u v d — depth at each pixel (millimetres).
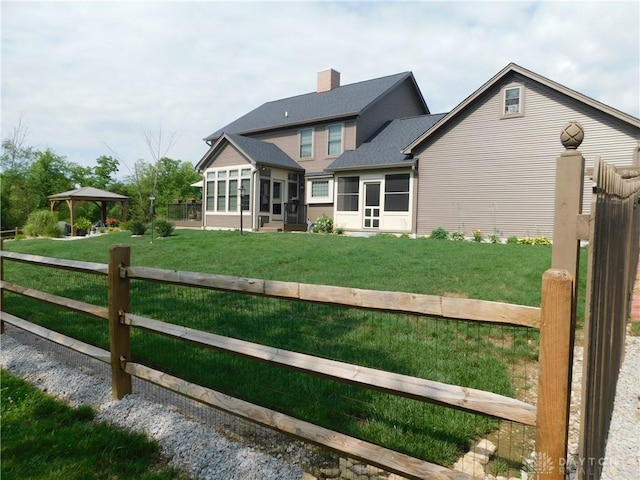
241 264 7941
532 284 5797
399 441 2273
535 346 3707
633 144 10633
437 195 14078
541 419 1393
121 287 3012
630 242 4113
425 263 7434
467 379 3025
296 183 18875
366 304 1889
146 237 13484
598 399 1780
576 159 1676
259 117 21594
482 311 1581
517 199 12523
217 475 2137
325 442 1969
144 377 2840
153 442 2449
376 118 18219
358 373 1859
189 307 4910
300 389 2850
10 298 5883
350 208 16469
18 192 31859
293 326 4184
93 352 3287
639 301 5246
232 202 17734
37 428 2623
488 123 12969
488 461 2143
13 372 3592
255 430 2516
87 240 14148
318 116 18172
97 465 2250
